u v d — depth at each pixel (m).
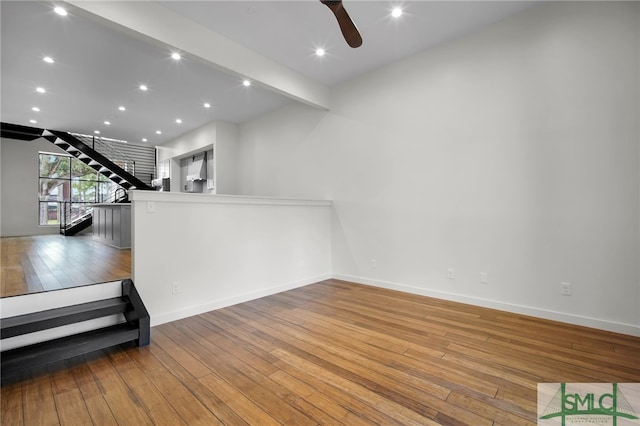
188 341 2.47
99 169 8.25
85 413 1.60
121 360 2.17
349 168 4.45
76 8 2.29
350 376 1.93
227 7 2.82
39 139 8.28
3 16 2.81
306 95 4.29
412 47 3.60
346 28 2.12
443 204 3.53
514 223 3.05
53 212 8.69
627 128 2.49
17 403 1.69
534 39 2.91
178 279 2.99
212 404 1.67
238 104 5.28
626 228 2.51
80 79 4.18
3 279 2.86
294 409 1.62
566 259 2.77
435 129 3.58
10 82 4.26
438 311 3.13
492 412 1.57
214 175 6.20
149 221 2.81
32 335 2.23
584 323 2.67
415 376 1.92
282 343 2.42
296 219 4.21
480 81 3.24
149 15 2.70
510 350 2.25
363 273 4.32
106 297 2.73
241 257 3.54
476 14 3.00
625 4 2.49
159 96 4.84
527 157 2.97
